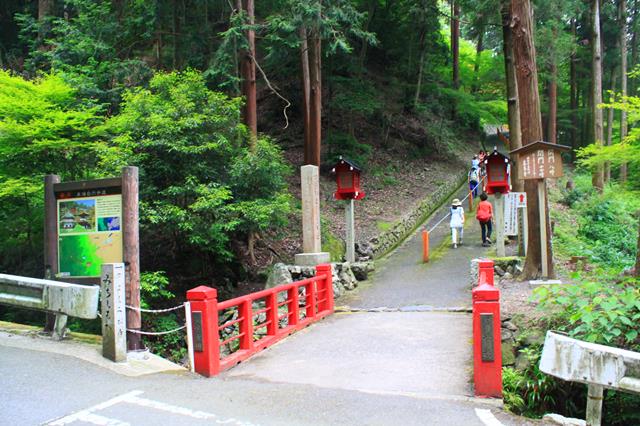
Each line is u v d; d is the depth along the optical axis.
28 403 4.59
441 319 9.12
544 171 10.08
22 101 10.45
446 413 4.56
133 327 6.53
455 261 14.05
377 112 26.19
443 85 29.11
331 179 21.75
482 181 21.69
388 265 14.62
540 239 10.51
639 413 6.15
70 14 19.70
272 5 16.91
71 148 11.14
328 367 6.41
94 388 5.09
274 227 15.05
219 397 5.02
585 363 3.98
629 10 30.39
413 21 25.64
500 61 27.28
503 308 8.20
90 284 6.78
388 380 5.75
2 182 11.00
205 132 12.16
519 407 5.90
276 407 4.72
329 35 14.89
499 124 27.94
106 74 14.83
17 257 12.41
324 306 10.38
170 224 11.51
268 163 12.64
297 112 25.41
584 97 35.94
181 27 16.75
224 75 13.98
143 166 11.48
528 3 10.82
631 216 19.70
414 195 21.14
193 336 6.21
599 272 8.30
